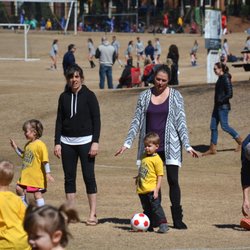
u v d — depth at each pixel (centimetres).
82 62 8481
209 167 2886
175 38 10238
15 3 11794
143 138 1669
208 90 4031
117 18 12131
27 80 6353
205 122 3609
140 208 1984
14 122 4019
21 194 1791
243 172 1697
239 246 1516
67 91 1758
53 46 7556
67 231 746
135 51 9188
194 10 11944
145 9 12494
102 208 1977
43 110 4184
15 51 9225
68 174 1756
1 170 1205
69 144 1750
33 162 1784
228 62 7869
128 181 2439
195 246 1511
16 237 1169
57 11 12162
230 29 12425
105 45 4934
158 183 1641
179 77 6606
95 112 1744
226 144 3253
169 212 1938
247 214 1709
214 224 1777
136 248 1488
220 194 2219
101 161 3062
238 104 3716
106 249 1480
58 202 2059
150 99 1677
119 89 4566
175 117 1662
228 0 13050
